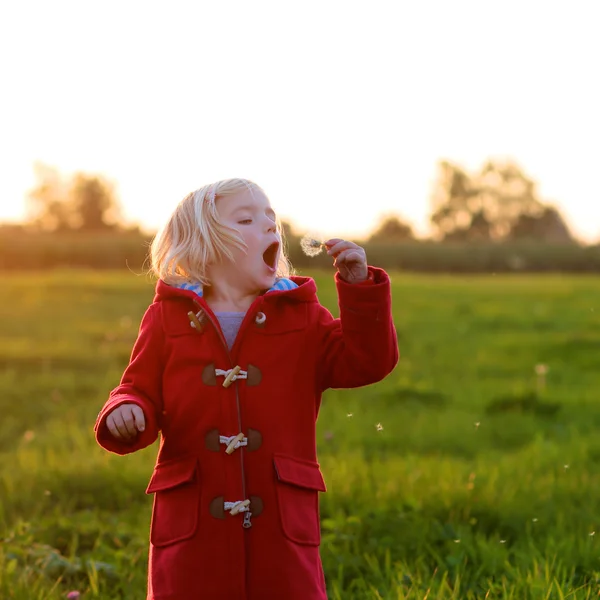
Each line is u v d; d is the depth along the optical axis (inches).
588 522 223.6
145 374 130.2
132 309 826.8
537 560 193.9
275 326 129.8
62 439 348.5
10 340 612.1
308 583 123.0
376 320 126.3
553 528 215.3
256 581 122.8
